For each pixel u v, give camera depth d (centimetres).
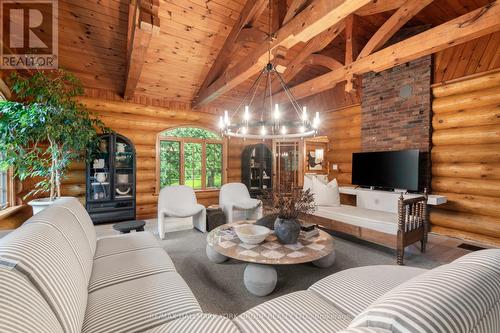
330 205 428
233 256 215
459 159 384
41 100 293
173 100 558
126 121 500
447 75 390
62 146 326
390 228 312
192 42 425
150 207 529
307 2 273
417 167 400
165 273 169
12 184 365
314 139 760
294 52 508
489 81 354
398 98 444
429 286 71
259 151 658
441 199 377
